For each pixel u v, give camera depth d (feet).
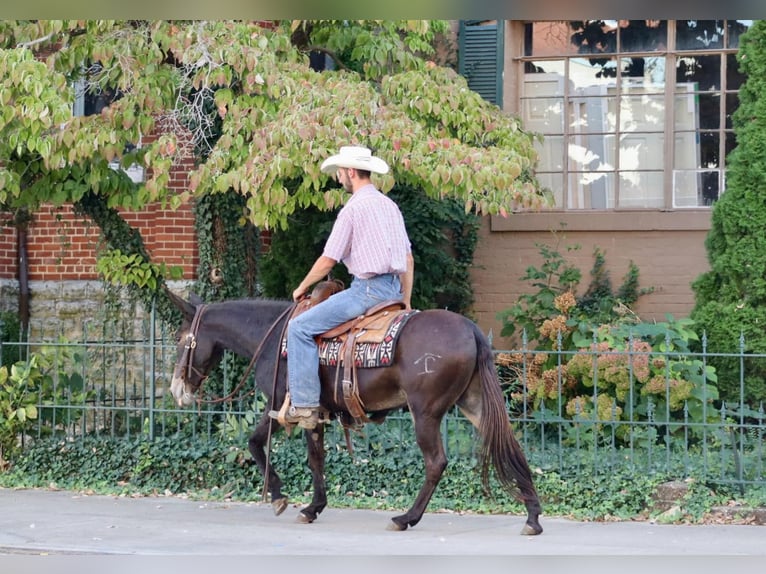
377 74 41.27
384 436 37.65
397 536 30.96
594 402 35.47
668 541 30.14
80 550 29.12
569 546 29.40
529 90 51.67
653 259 49.11
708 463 35.17
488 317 50.60
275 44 37.86
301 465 37.42
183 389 34.30
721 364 39.32
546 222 50.03
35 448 40.78
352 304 30.81
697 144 49.88
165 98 37.55
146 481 39.04
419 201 47.29
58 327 52.37
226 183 34.40
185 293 49.75
